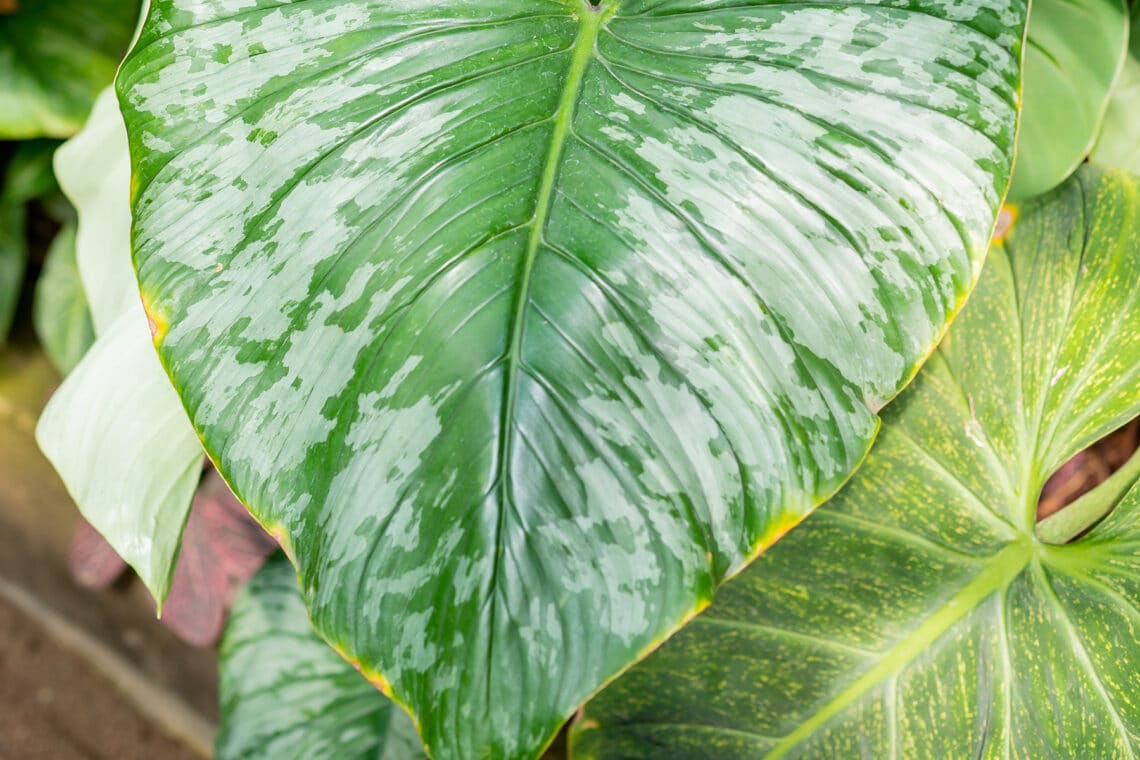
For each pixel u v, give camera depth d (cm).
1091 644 66
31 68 103
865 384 59
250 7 61
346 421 58
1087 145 71
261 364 59
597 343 58
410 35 61
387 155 60
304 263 59
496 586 56
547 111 60
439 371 58
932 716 68
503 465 57
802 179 59
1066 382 69
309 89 61
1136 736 65
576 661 56
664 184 59
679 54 61
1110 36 70
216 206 60
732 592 70
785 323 59
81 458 68
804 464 58
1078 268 70
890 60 60
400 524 57
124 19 107
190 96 61
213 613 100
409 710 56
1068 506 72
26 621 132
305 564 58
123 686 123
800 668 69
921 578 69
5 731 121
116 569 111
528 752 56
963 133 60
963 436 69
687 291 58
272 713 81
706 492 57
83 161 76
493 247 59
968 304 71
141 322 69
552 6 62
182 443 67
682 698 70
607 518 57
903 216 59
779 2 61
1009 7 60
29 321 142
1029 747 66
